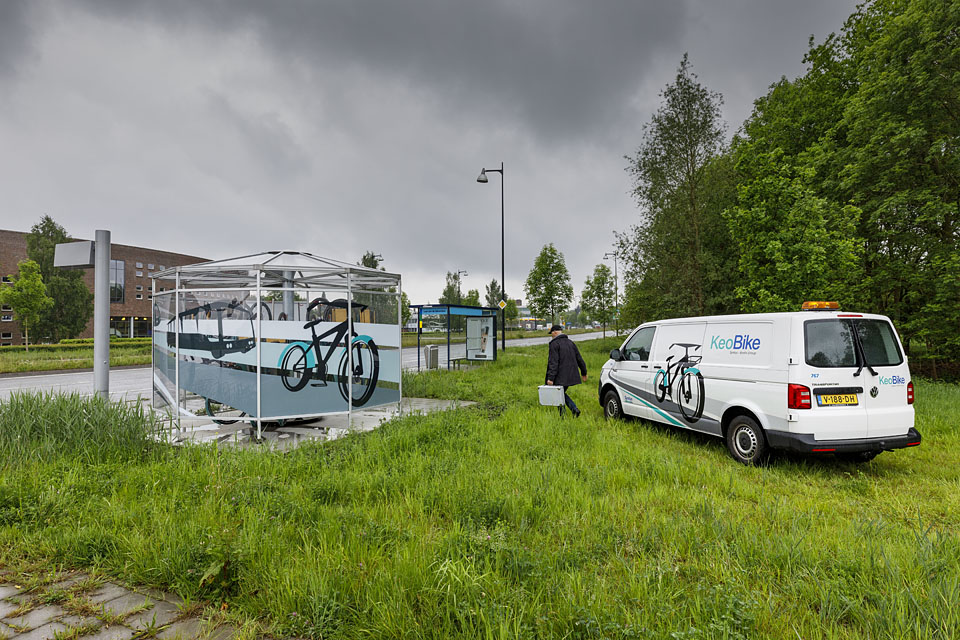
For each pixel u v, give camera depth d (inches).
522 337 2250.2
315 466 197.3
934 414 310.5
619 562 119.0
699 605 95.2
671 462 206.4
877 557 118.5
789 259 474.3
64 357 904.3
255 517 135.3
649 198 804.6
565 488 172.4
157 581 110.7
